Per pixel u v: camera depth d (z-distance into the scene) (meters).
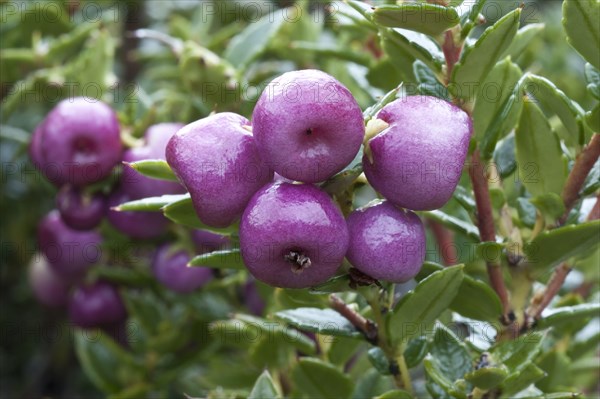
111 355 0.32
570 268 0.22
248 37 0.28
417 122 0.19
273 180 0.19
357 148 0.19
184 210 0.21
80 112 0.26
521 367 0.20
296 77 0.19
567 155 0.22
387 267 0.19
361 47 0.32
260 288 0.25
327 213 0.19
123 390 0.31
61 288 0.34
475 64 0.20
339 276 0.20
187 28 0.36
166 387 0.34
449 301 0.20
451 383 0.21
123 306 0.31
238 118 0.19
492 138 0.21
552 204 0.21
